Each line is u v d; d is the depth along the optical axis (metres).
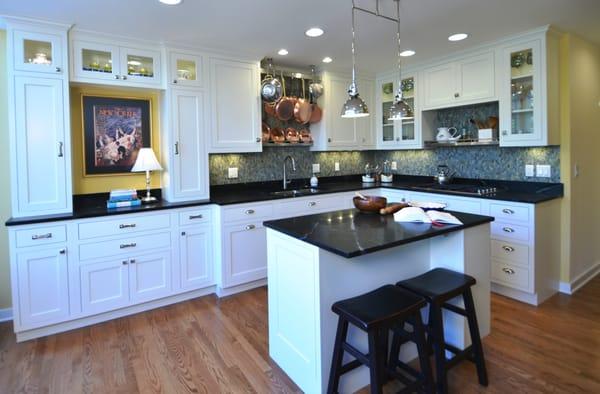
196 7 2.49
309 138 4.37
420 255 2.34
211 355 2.42
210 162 3.89
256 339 2.62
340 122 4.43
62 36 2.77
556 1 2.55
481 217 2.37
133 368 2.28
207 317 2.97
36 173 2.72
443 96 3.94
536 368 2.21
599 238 3.82
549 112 3.16
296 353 2.09
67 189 2.83
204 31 2.96
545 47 3.09
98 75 2.95
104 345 2.56
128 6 2.46
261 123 3.87
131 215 2.97
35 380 2.18
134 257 3.00
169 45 3.21
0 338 2.67
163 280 3.15
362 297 1.84
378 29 3.01
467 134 4.08
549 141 3.18
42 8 2.47
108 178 3.39
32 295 2.62
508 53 3.33
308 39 3.22
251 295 3.41
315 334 1.92
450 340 2.31
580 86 3.39
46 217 2.66
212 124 3.49
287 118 4.10
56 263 2.69
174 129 3.29
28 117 2.68
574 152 3.36
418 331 1.79
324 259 1.87
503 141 3.43
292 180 4.48
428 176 4.60
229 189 4.03
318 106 4.36
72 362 2.36
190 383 2.13
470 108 4.05
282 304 2.20
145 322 2.89
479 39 3.34
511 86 3.35
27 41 2.70
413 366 2.28
